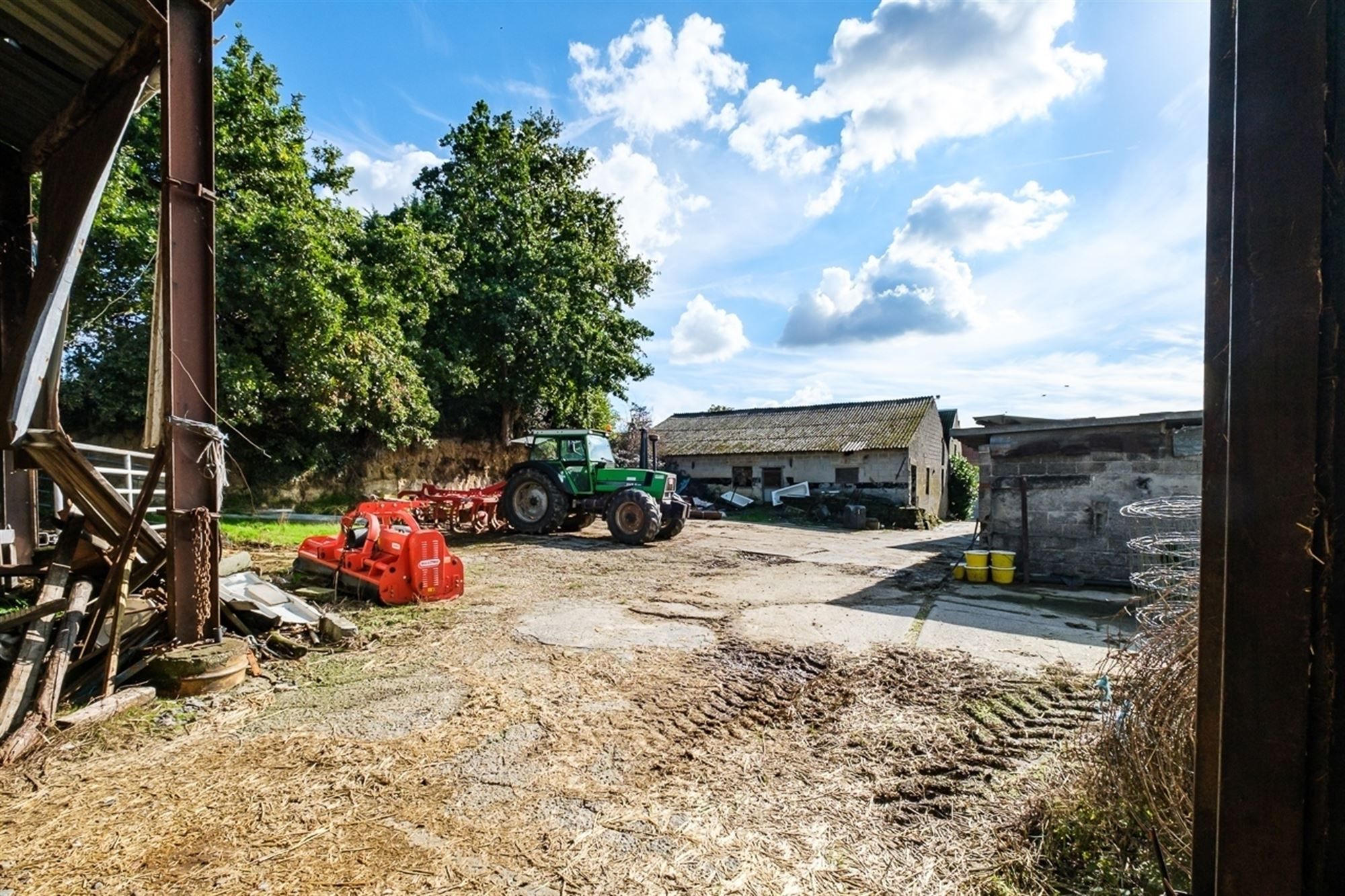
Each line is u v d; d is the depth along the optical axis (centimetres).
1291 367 80
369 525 545
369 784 227
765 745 265
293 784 225
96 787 221
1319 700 78
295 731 268
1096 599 574
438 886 172
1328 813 78
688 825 205
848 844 196
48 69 383
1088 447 657
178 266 325
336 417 1076
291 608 424
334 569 518
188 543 324
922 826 206
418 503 631
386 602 493
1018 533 688
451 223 1410
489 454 1605
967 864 186
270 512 1075
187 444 326
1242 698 84
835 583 656
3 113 424
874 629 450
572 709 298
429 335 1372
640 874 179
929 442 2005
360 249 1151
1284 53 81
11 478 452
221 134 978
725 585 632
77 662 304
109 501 387
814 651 394
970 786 231
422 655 374
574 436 1009
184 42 329
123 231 805
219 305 907
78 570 392
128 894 167
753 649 397
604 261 1662
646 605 525
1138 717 189
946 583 659
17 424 370
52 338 379
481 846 191
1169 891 111
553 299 1434
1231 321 86
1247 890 84
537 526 988
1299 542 79
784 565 786
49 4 328
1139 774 184
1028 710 300
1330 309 78
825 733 278
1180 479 612
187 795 217
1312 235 78
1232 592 85
